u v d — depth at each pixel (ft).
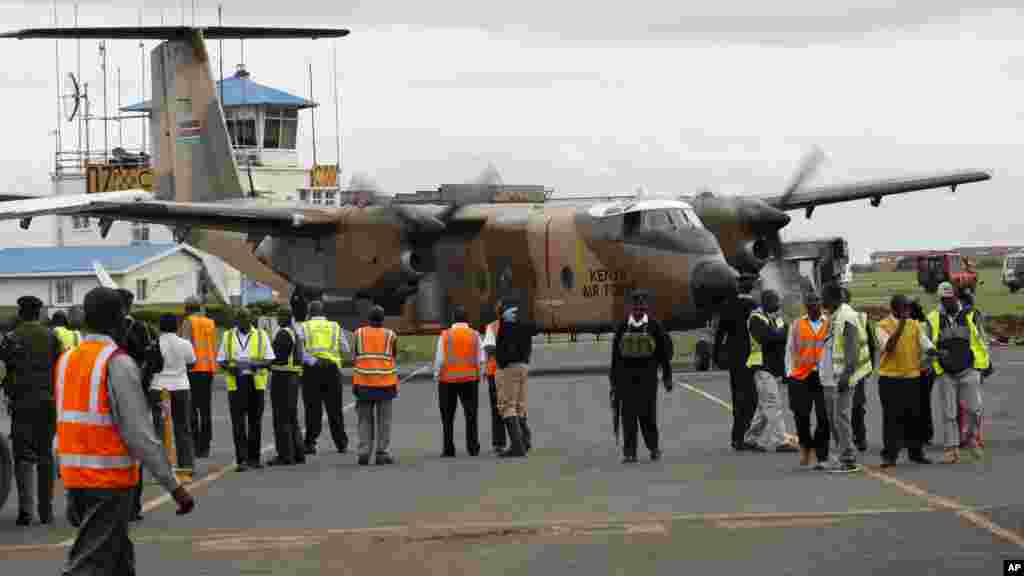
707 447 80.48
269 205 157.48
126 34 160.15
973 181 165.27
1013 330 194.49
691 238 135.13
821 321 67.92
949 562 43.04
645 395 73.87
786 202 163.22
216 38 169.17
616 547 48.14
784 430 80.12
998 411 95.96
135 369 35.47
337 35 167.53
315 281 155.74
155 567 46.75
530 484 66.08
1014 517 50.85
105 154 327.88
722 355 78.79
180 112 175.42
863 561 43.86
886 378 68.28
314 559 47.60
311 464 78.89
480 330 138.00
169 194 177.78
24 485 57.57
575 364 167.02
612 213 138.51
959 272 384.88
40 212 76.84
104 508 35.45
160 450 35.42
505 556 47.14
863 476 65.00
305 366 84.17
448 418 80.53
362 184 151.43
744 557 45.44
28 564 48.14
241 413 76.23
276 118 316.60
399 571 45.11
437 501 61.21
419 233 147.54
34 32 153.28
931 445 78.48
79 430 35.37
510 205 152.76
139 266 305.53
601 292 139.64
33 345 57.52
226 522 56.75
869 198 166.20
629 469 71.10
